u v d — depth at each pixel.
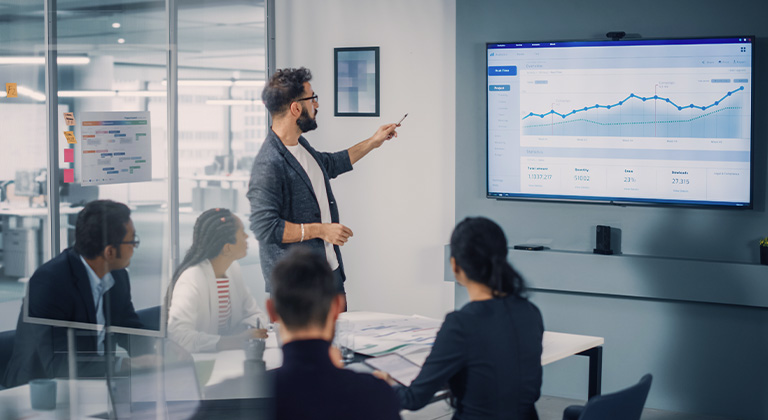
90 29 2.56
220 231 2.40
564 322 4.74
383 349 2.81
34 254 2.24
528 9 4.71
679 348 4.50
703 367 4.45
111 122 2.58
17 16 2.38
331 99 5.45
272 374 2.27
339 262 3.67
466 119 4.93
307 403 1.74
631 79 4.45
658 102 4.41
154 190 2.60
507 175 4.80
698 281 4.36
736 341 4.38
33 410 2.19
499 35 4.80
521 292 2.45
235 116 2.78
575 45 4.54
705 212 4.42
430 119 5.21
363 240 5.44
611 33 4.47
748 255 4.35
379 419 1.77
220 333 2.31
